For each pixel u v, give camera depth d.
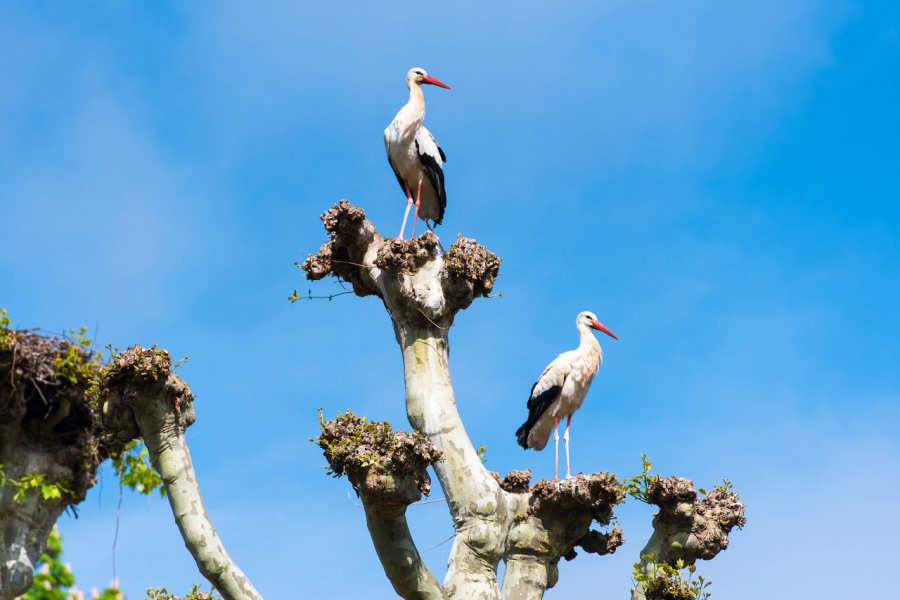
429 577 14.50
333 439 14.02
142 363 14.59
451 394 16.38
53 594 15.24
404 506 13.89
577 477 15.95
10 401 12.17
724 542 17.34
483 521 15.72
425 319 16.42
